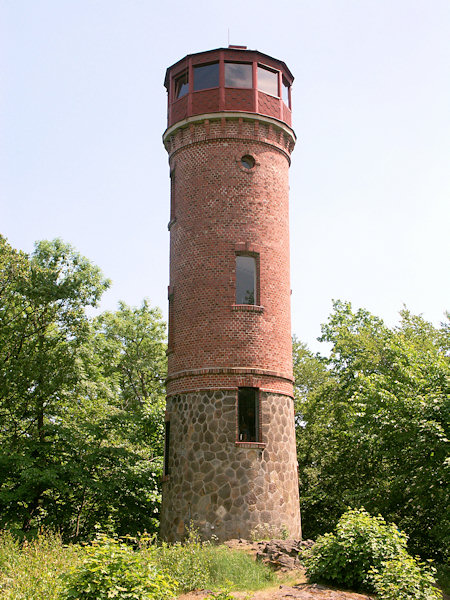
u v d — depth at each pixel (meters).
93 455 27.03
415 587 13.05
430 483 19.67
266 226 24.61
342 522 16.17
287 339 24.41
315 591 14.34
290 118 26.86
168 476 22.84
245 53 25.41
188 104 25.33
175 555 16.05
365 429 21.80
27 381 28.19
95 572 10.70
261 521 21.16
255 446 21.83
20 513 27.20
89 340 30.78
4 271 29.52
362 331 33.44
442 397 19.86
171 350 24.22
